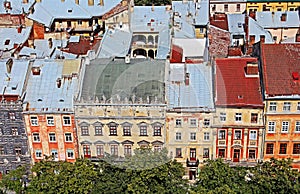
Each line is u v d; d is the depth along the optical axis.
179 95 138.38
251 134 138.25
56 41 183.75
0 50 175.38
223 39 187.00
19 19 198.50
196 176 143.50
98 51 167.00
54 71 145.75
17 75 143.25
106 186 114.25
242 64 141.25
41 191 117.25
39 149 143.00
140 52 199.25
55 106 138.00
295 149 139.88
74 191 116.06
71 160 144.12
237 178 117.56
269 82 135.50
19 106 136.88
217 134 138.50
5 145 142.62
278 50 140.50
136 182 112.88
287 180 113.06
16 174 127.94
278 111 135.25
